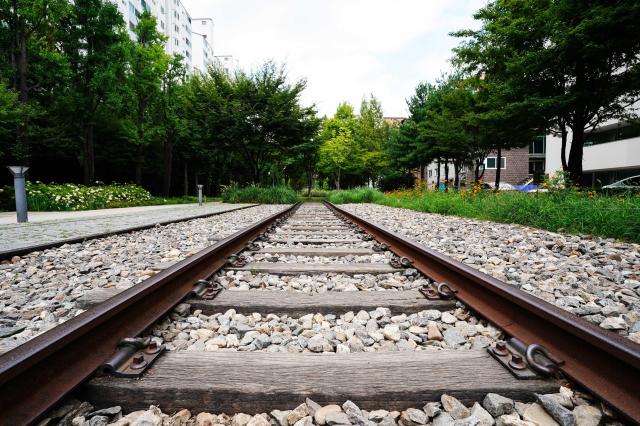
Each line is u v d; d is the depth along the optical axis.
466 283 2.41
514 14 10.88
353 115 44.34
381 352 1.58
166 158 29.81
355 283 2.89
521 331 1.77
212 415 1.27
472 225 7.10
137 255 4.17
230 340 1.83
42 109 21.48
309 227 7.07
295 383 1.34
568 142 25.19
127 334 1.70
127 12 46.69
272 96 22.92
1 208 12.90
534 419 1.23
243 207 15.72
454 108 18.48
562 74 10.05
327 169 41.25
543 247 4.60
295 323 2.06
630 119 11.90
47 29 18.28
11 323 2.13
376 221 8.34
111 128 28.95
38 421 1.17
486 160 34.44
